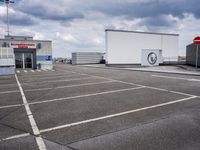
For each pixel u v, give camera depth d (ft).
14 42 87.71
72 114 18.47
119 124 15.53
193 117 16.97
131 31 115.96
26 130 14.62
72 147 11.70
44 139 12.94
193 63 88.99
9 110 20.33
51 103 23.13
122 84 38.19
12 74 63.98
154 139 12.64
